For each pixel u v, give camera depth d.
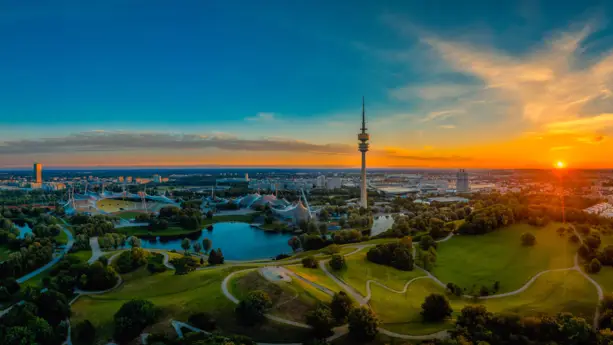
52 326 165.75
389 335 154.62
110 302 194.62
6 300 195.00
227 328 158.00
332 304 166.12
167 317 167.75
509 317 156.00
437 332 156.75
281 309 166.25
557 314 160.25
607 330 146.12
